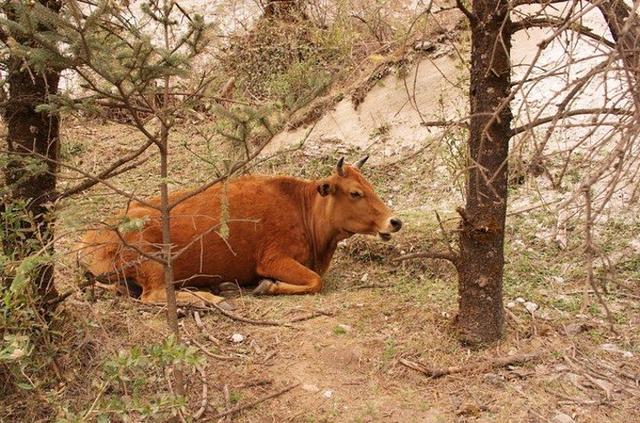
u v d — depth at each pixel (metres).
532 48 8.41
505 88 4.55
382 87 8.88
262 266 6.12
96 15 3.54
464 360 4.79
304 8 10.55
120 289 5.67
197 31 3.85
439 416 4.27
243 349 4.99
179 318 5.38
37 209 4.63
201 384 4.58
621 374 4.62
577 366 4.71
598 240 6.07
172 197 6.06
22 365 3.92
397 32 9.21
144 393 4.43
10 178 4.62
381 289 5.95
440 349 4.90
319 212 6.24
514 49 8.52
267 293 5.98
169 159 8.30
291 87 8.56
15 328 4.00
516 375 4.64
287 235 6.18
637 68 3.04
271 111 3.99
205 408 4.37
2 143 5.33
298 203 6.33
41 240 4.14
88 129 9.19
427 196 7.46
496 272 4.83
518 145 3.24
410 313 5.36
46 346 4.31
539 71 7.84
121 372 3.85
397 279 6.14
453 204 7.18
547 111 7.48
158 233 5.75
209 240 5.94
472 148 4.70
